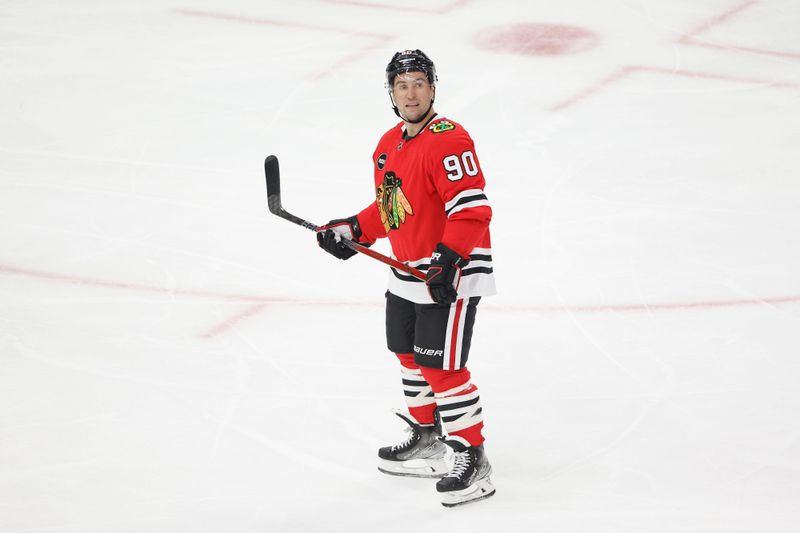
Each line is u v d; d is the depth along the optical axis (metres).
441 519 11.38
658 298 17.25
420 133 11.42
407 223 11.58
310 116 26.72
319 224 20.69
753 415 13.50
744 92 27.97
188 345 15.81
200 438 13.16
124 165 23.73
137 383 14.60
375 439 13.20
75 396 14.20
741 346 15.49
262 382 14.68
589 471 12.31
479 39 32.03
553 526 11.15
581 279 18.06
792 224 20.25
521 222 20.66
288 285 18.02
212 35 32.66
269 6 35.31
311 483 12.16
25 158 24.03
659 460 12.50
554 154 24.25
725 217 20.64
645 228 20.20
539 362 15.20
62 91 28.06
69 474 12.27
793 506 11.42
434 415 12.47
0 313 16.81
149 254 19.23
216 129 25.88
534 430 13.33
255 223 20.73
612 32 32.53
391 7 34.94
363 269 18.67
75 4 35.41
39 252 19.27
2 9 34.72
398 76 11.22
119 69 29.72
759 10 34.38
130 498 11.78
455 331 11.53
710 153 24.09
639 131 25.53
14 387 14.43
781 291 17.39
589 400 14.05
